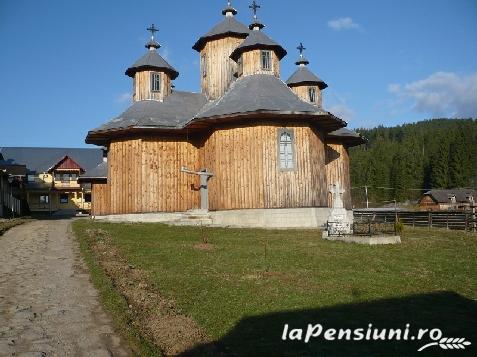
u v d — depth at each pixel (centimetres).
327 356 649
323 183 2591
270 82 2744
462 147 8662
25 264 1245
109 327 762
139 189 2720
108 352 666
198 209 2597
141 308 848
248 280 1065
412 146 11100
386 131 16862
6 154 6238
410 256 1427
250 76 2809
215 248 1536
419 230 2397
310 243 1669
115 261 1267
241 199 2430
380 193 9181
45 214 5484
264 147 2419
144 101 3066
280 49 2884
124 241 1675
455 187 8525
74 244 1598
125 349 677
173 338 714
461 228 2509
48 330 748
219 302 893
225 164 2500
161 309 848
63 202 6091
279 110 2356
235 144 2478
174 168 2788
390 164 9950
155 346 671
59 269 1180
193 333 734
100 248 1469
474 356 660
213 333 736
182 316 815
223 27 3194
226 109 2473
